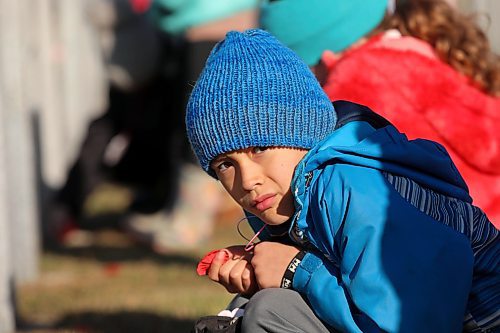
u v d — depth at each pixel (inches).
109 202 1024.2
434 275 273.3
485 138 372.5
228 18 731.4
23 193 661.9
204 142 302.5
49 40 905.5
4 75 635.5
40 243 805.9
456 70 381.4
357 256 275.7
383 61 376.5
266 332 292.5
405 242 274.5
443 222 288.8
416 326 269.4
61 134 930.1
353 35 398.6
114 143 861.8
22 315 561.6
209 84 301.3
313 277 289.7
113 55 840.3
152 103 855.1
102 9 831.1
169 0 733.3
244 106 294.7
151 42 829.2
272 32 403.2
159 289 613.3
